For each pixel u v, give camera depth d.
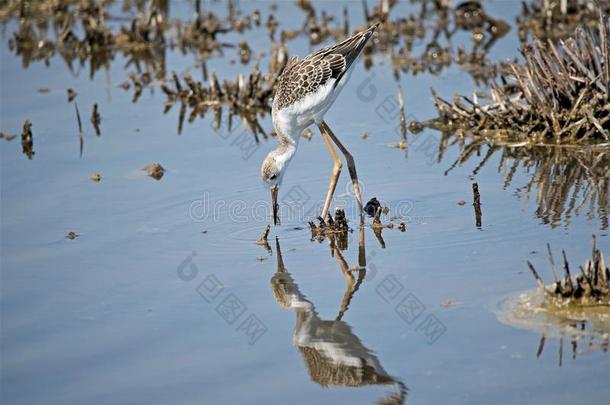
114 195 13.32
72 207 12.92
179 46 21.97
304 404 8.04
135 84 19.08
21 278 10.77
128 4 25.17
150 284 10.55
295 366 8.73
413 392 8.06
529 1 22.69
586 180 12.84
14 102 18.25
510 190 12.74
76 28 23.62
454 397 7.92
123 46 22.09
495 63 18.41
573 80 14.49
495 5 22.80
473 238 11.17
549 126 14.53
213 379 8.52
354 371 8.52
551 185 12.79
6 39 22.94
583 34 14.60
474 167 13.85
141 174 14.14
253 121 17.03
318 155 14.88
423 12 22.58
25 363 8.92
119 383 8.51
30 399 8.30
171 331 9.48
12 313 9.95
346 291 10.18
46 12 24.45
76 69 20.66
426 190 12.99
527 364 8.28
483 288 9.79
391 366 8.53
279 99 12.37
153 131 16.42
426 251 10.95
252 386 8.39
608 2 20.27
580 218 11.48
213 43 21.73
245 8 24.58
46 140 15.96
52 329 9.58
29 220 12.49
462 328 9.02
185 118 17.25
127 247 11.57
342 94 17.92
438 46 19.78
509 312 9.19
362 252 11.15
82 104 18.06
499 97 15.34
